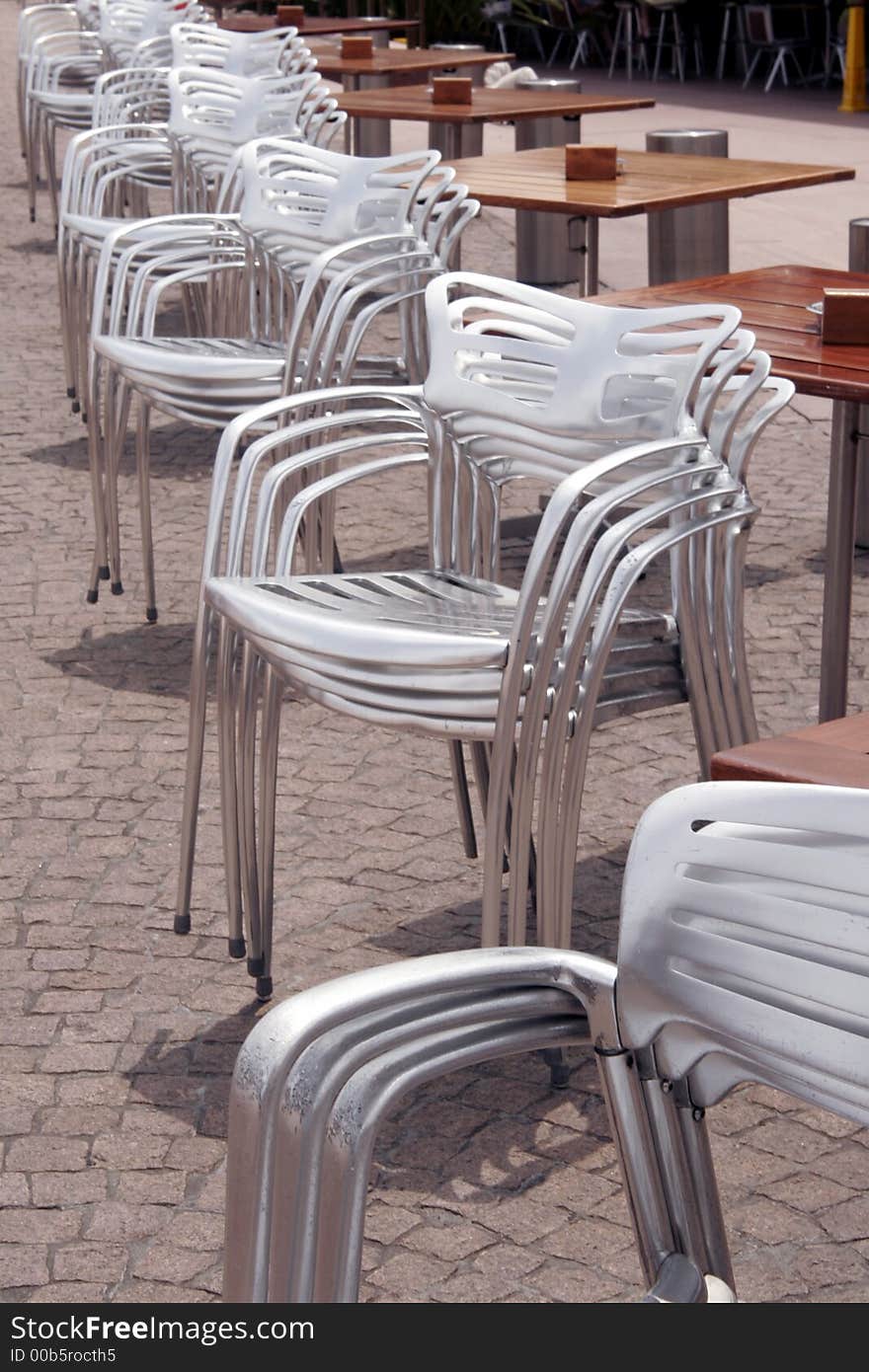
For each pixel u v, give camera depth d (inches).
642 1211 49.3
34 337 303.4
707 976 46.1
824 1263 81.2
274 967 109.4
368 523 206.2
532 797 87.3
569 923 89.6
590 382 99.2
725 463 95.1
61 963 110.5
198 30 279.0
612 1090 49.0
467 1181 88.2
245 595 95.0
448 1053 47.7
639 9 703.7
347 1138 45.8
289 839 128.0
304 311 142.3
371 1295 79.4
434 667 86.0
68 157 239.9
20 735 148.0
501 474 109.0
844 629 134.3
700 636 96.0
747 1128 92.6
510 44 777.6
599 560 85.1
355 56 346.6
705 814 45.7
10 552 197.9
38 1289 80.3
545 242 328.5
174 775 140.3
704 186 190.9
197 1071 98.3
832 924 42.9
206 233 177.2
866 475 188.4
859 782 52.7
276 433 107.7
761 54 701.9
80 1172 89.3
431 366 106.5
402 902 118.0
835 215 384.5
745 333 95.7
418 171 152.8
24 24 420.5
